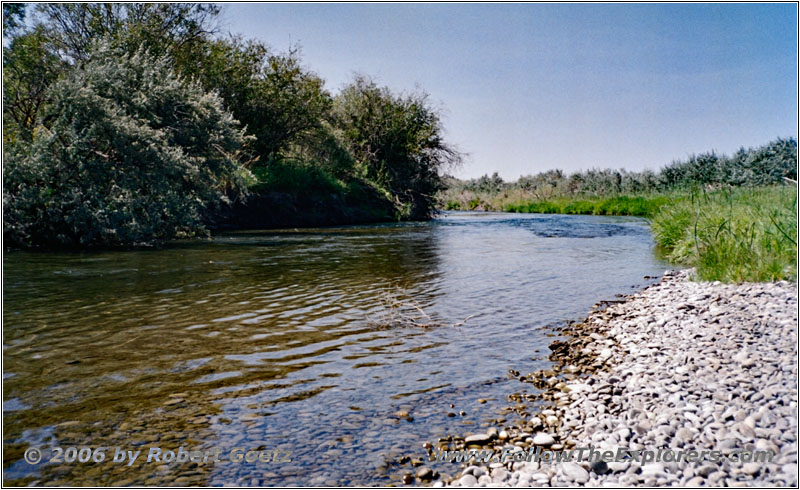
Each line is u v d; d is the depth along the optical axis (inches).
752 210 541.3
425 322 330.3
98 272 503.2
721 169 1525.6
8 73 900.0
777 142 1433.3
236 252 679.7
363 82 1791.3
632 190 2000.5
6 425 187.3
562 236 932.0
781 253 400.5
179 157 738.2
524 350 277.3
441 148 1828.2
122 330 304.8
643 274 512.7
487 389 225.1
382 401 212.1
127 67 801.6
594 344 282.4
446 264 578.6
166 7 1274.6
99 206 684.7
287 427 189.5
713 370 215.0
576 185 2292.1
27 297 388.8
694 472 146.6
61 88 701.9
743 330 263.1
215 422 192.2
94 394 214.5
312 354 267.3
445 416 199.0
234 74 1341.0
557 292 426.0
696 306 325.1
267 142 1418.6
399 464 165.3
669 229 708.0
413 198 1701.5
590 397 207.3
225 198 896.9
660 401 193.5
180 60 1274.6
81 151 690.8
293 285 446.9
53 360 253.8
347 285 449.4
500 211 2266.2
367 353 270.1
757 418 169.6
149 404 206.2
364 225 1278.3
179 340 287.3
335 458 168.9
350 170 1555.1
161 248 719.7
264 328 312.7
